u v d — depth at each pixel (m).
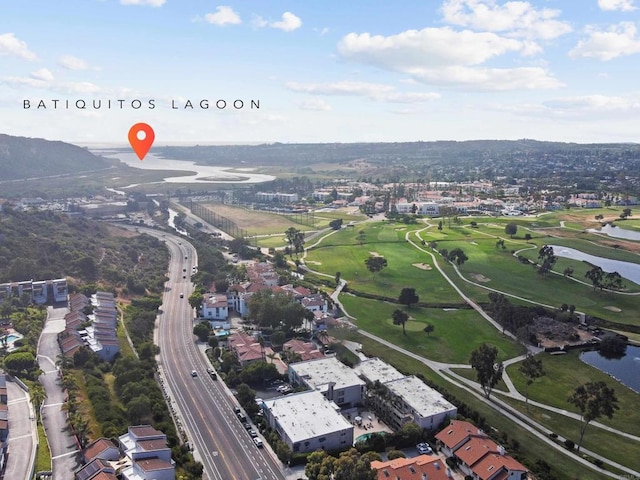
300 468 142.00
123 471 128.00
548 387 193.50
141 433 139.00
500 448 142.00
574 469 144.75
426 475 130.25
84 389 174.25
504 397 185.00
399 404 167.25
